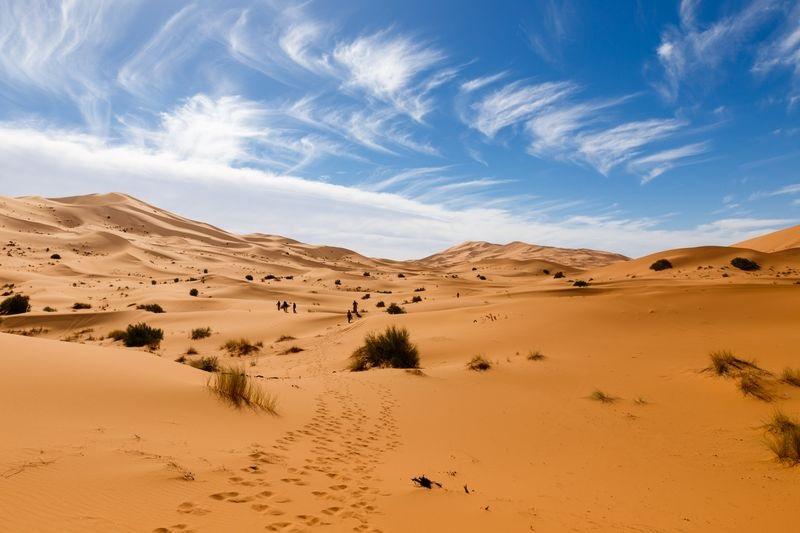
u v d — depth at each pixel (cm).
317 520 421
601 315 2286
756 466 643
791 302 2116
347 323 3288
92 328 3538
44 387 638
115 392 695
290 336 3088
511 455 717
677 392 1117
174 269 9794
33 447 464
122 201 18275
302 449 651
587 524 456
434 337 2189
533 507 495
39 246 9794
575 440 796
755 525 461
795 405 919
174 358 2328
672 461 683
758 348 1442
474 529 427
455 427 873
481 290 7150
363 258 17800
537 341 1919
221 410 745
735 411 941
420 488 525
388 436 794
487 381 1286
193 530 370
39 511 354
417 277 11169
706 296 2438
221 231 19312
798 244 7538
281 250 15775
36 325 3591
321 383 1222
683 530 450
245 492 462
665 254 7581
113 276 8119
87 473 432
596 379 1278
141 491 420
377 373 1402
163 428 613
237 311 4081
